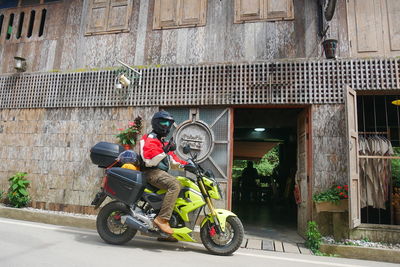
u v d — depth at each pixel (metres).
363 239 4.04
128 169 3.36
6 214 5.09
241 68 4.94
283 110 6.30
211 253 3.32
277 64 4.81
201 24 5.33
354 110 4.28
